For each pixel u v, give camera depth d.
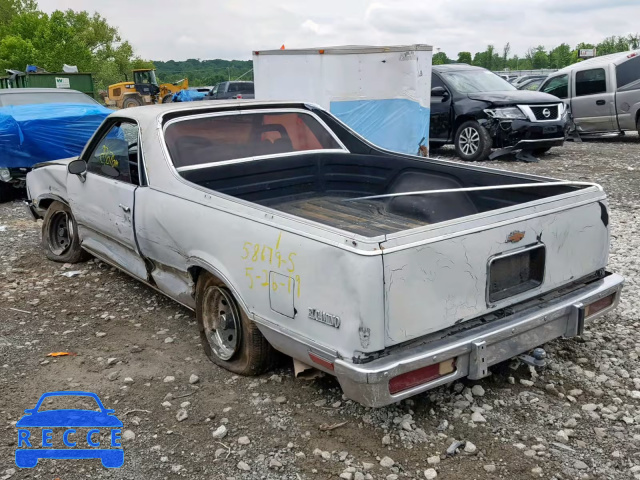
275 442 3.09
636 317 4.44
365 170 4.97
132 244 4.55
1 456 3.05
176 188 3.96
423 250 2.79
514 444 3.01
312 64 9.87
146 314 4.83
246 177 4.61
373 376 2.65
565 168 10.67
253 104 4.83
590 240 3.55
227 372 3.81
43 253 6.54
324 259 2.81
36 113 8.77
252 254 3.24
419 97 10.17
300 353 3.09
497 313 3.20
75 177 5.32
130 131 4.62
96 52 68.00
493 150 11.66
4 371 3.93
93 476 2.89
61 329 4.58
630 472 2.79
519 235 3.14
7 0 61.34
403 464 2.89
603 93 13.67
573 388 3.51
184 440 3.14
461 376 2.96
